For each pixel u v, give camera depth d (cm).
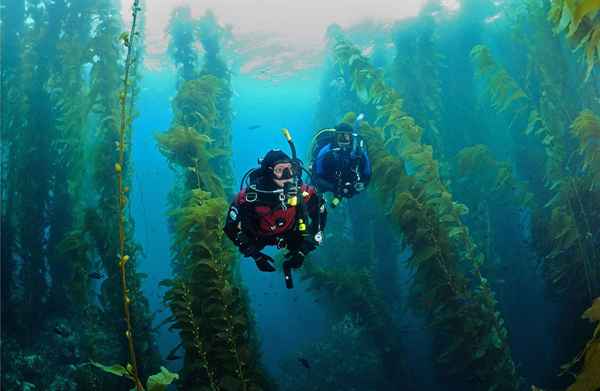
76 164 815
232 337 500
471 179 887
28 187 866
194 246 537
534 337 1098
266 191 385
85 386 716
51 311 1043
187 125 704
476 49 711
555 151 700
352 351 1256
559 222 688
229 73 977
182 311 488
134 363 237
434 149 898
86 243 750
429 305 664
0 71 876
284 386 1264
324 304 1097
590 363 155
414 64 962
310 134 1212
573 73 702
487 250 929
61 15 873
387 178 689
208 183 644
